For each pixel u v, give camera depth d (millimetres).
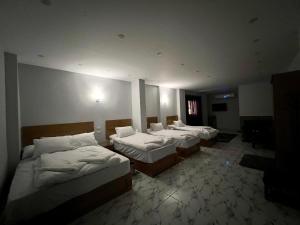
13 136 2307
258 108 5629
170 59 2812
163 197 2018
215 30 1833
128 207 1829
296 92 1971
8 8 1309
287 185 1716
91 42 2041
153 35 1907
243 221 1555
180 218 1625
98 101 3949
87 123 3662
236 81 5277
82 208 1713
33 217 1404
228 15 1543
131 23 1632
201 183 2373
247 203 1840
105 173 1920
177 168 2988
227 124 8180
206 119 8680
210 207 1790
